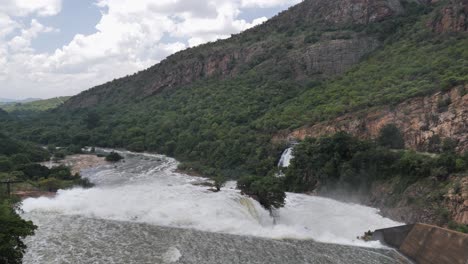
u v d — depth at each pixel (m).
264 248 40.50
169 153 124.81
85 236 40.47
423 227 40.25
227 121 120.06
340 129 80.19
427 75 85.81
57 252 36.28
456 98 65.62
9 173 71.38
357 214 55.88
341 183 64.56
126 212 48.25
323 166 68.81
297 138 87.31
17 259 29.72
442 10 115.81
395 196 56.62
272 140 92.50
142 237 41.06
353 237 46.72
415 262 38.91
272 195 54.56
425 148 64.06
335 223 51.78
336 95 102.31
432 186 52.50
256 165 84.50
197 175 91.56
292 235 45.75
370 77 106.06
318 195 67.19
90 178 84.75
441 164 53.44
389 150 64.62
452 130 61.28
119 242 39.38
